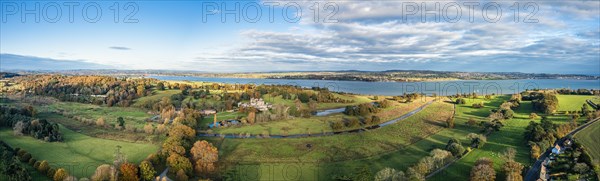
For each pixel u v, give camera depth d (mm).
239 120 173625
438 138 141375
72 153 111812
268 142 134750
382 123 174625
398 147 128875
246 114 188125
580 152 104125
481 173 87000
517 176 87062
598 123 146250
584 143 121500
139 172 91250
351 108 195875
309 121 172750
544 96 196625
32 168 94625
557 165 100312
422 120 179500
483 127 152000
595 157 108375
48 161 101875
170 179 92875
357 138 141750
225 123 166375
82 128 150125
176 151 104125
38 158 103562
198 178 96250
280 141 136250
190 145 118375
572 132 136250
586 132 133750
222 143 132750
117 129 150625
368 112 192750
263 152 121688
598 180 89000
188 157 107125
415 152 122562
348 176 97562
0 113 143500
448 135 146000
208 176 97875
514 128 150500
